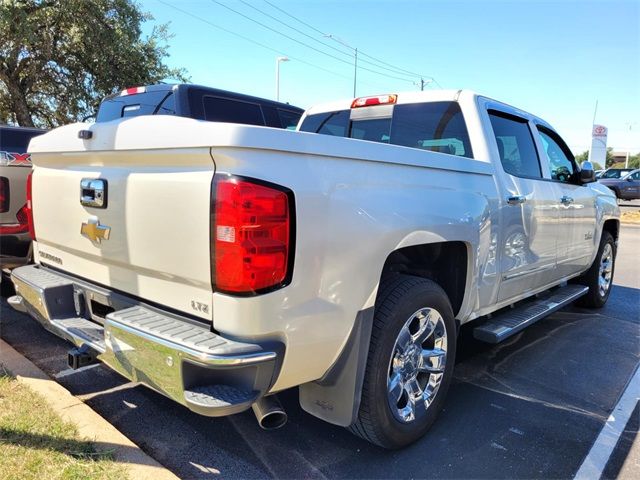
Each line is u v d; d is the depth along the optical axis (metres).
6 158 4.87
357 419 2.79
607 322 5.84
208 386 2.21
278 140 2.20
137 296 2.69
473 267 3.39
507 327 3.92
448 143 4.03
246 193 2.11
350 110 4.83
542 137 4.87
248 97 6.93
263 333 2.20
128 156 2.56
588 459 3.02
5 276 5.09
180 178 2.31
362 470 2.83
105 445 2.84
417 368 3.06
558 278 5.14
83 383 3.76
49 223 3.34
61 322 3.00
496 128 4.07
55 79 18.42
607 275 6.53
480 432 3.29
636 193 28.00
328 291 2.40
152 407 3.44
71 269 3.25
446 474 2.82
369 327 2.61
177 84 6.37
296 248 2.25
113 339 2.46
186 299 2.40
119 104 7.19
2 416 3.06
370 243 2.54
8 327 4.84
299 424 3.29
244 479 2.72
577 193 5.16
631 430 3.37
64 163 3.15
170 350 2.17
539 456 3.03
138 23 18.36
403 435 2.95
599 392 3.94
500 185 3.74
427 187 2.98
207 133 2.14
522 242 4.09
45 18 15.88
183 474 2.74
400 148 2.79
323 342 2.43
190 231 2.29
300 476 2.76
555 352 4.79
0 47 15.87
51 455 2.71
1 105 18.56
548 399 3.79
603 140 29.39
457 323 3.57
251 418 3.35
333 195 2.39
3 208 4.60
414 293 2.87
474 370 4.31
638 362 4.58
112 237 2.73
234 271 2.14
